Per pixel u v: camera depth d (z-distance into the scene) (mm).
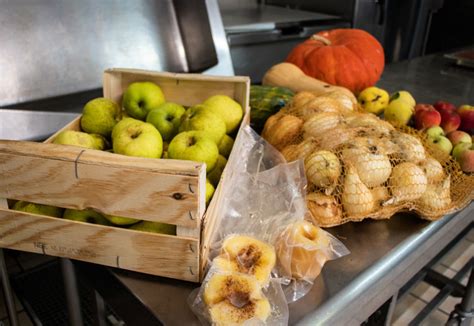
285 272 553
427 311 1245
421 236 659
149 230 552
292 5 2512
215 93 844
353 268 589
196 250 515
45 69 1163
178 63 1410
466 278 1589
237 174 691
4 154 513
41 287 1391
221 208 612
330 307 526
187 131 695
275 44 1889
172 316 503
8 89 1104
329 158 655
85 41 1234
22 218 562
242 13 2227
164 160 491
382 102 1052
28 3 1137
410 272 681
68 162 499
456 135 934
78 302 695
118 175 492
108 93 853
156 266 542
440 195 667
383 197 650
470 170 833
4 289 849
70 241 561
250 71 1849
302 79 1168
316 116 790
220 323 465
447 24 2904
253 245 547
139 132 629
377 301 628
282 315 492
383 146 681
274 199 640
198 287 542
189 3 1408
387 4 2387
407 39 2740
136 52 1328
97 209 526
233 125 800
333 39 1369
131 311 553
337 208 642
